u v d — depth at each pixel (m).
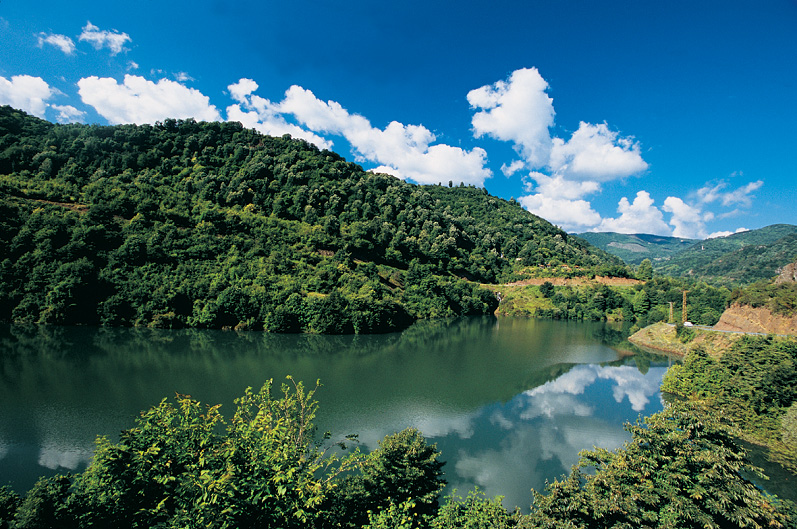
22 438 30.58
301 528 14.38
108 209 78.19
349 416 37.34
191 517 12.69
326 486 18.00
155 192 91.19
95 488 14.73
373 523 15.72
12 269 65.31
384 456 20.62
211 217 87.75
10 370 45.50
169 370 48.06
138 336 62.41
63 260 67.50
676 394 45.72
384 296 87.81
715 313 86.56
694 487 16.19
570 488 16.44
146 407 36.81
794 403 33.25
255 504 13.55
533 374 54.00
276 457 14.34
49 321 64.12
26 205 72.81
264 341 65.75
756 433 33.09
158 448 14.83
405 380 49.25
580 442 33.88
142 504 14.63
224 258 80.94
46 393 39.38
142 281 70.44
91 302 67.00
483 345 73.44
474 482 27.56
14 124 97.38
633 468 17.84
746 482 16.31
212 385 43.38
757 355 38.47
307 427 19.42
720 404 36.19
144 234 77.12
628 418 39.25
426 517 18.11
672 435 17.44
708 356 45.00
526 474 28.77
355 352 63.03
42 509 12.95
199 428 16.20
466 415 38.94
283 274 82.31
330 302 74.50
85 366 47.97
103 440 15.70
